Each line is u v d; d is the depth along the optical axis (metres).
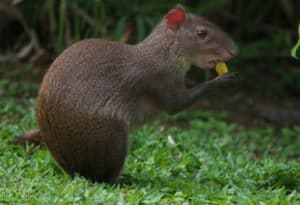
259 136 16.39
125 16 18.14
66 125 10.49
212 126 16.34
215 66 11.95
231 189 10.93
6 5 19.50
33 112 14.26
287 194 11.34
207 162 12.70
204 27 11.66
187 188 10.84
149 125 16.06
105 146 10.60
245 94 19.72
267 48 20.55
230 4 20.59
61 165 10.89
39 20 19.69
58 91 10.50
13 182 10.38
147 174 11.59
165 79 11.27
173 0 18.69
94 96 10.56
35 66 19.05
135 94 10.99
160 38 11.40
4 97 16.97
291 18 20.94
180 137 14.29
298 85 20.08
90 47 10.91
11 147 12.18
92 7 19.12
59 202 9.50
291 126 18.39
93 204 9.51
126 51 11.10
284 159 14.25
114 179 10.91
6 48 20.11
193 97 11.48
